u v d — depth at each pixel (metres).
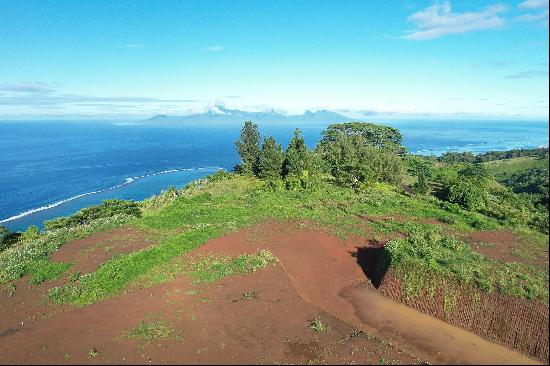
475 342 15.80
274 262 23.28
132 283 21.97
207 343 16.23
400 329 17.09
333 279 22.00
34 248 29.00
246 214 33.53
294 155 48.81
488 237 24.61
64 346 16.45
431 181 54.91
